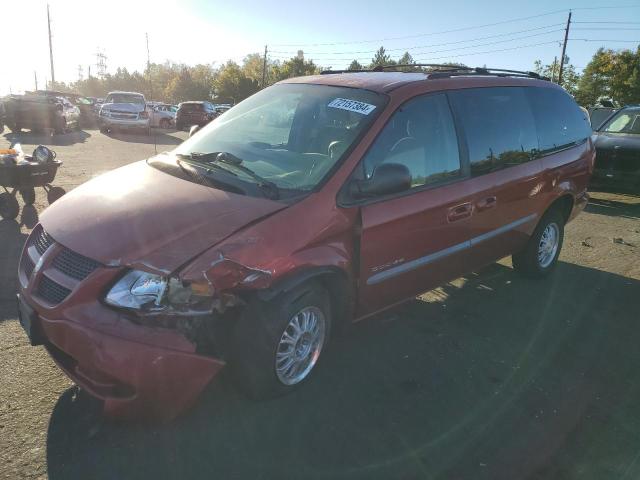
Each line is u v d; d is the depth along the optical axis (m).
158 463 2.56
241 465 2.59
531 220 4.89
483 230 4.27
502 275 5.54
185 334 2.57
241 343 2.82
